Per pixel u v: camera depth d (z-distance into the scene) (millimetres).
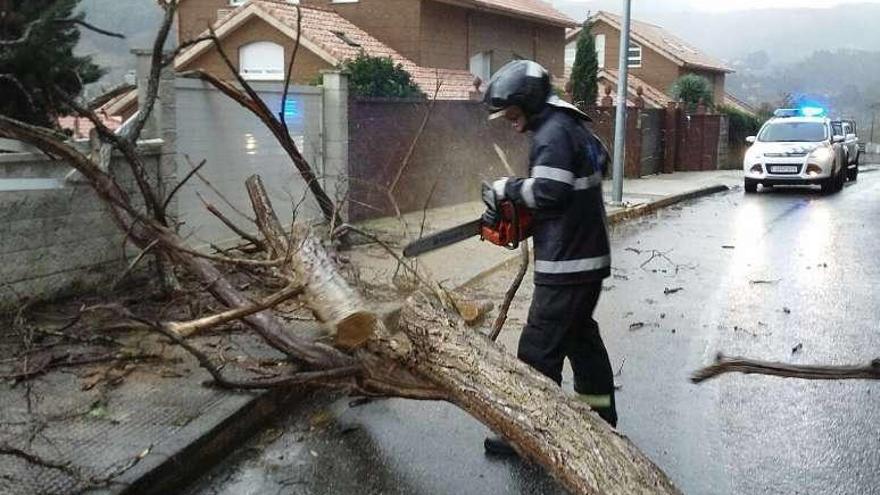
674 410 5480
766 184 20766
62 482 3906
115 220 6387
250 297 6012
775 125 21484
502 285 8906
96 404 4820
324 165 10695
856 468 4648
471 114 14914
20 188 6250
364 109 11680
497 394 3988
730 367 3234
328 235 6555
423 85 20594
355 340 4582
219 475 4441
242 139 9125
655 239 12656
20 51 7227
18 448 4250
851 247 11977
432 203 13820
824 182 20172
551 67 28953
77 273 6812
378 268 8727
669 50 38531
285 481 4375
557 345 4578
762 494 4332
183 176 8188
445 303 4562
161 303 6719
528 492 4273
